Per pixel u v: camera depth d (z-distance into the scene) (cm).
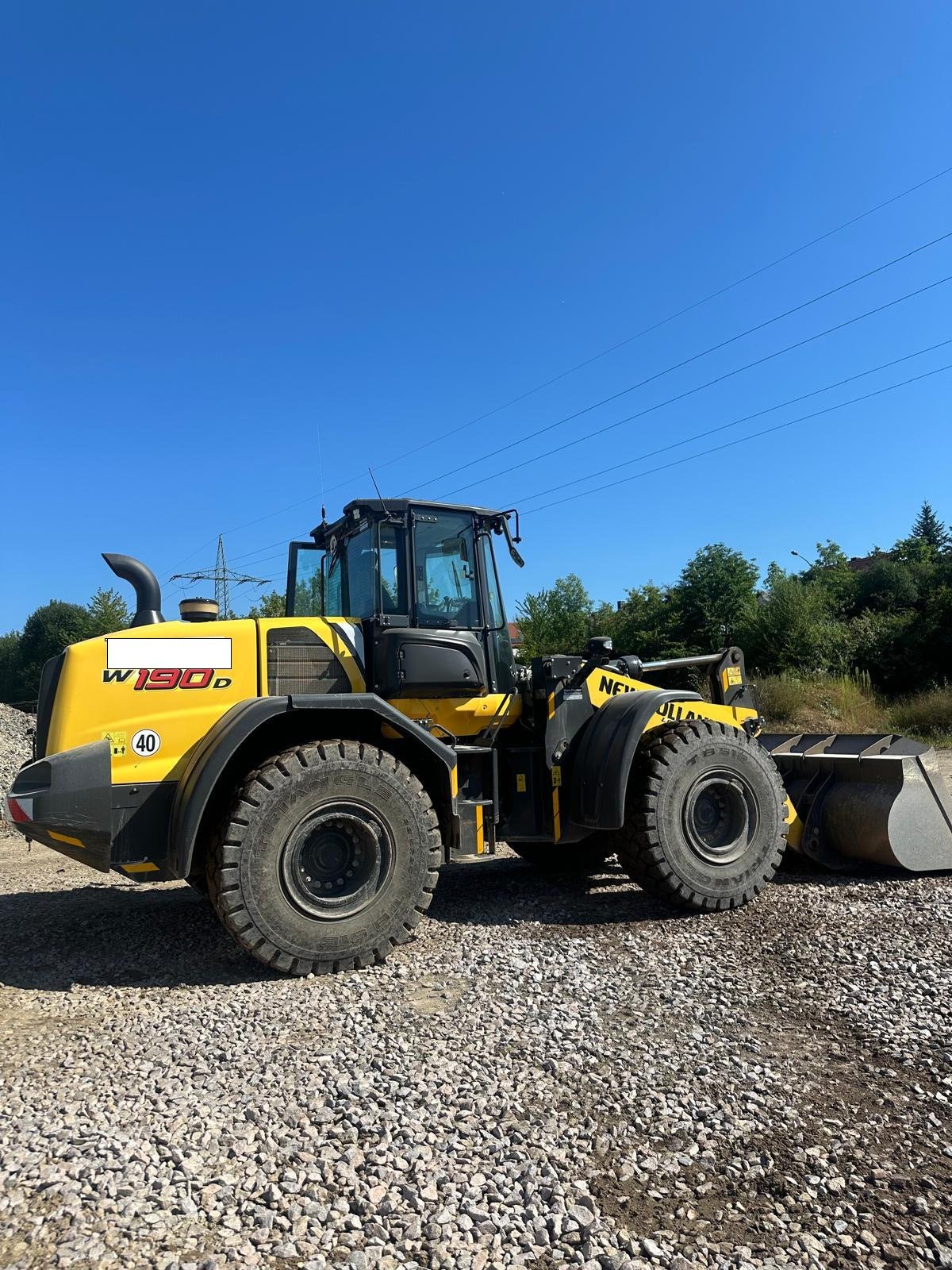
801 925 482
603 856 682
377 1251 210
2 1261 208
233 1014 374
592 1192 235
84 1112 284
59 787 432
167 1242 215
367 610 543
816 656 2153
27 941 508
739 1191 235
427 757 508
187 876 466
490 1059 318
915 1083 294
